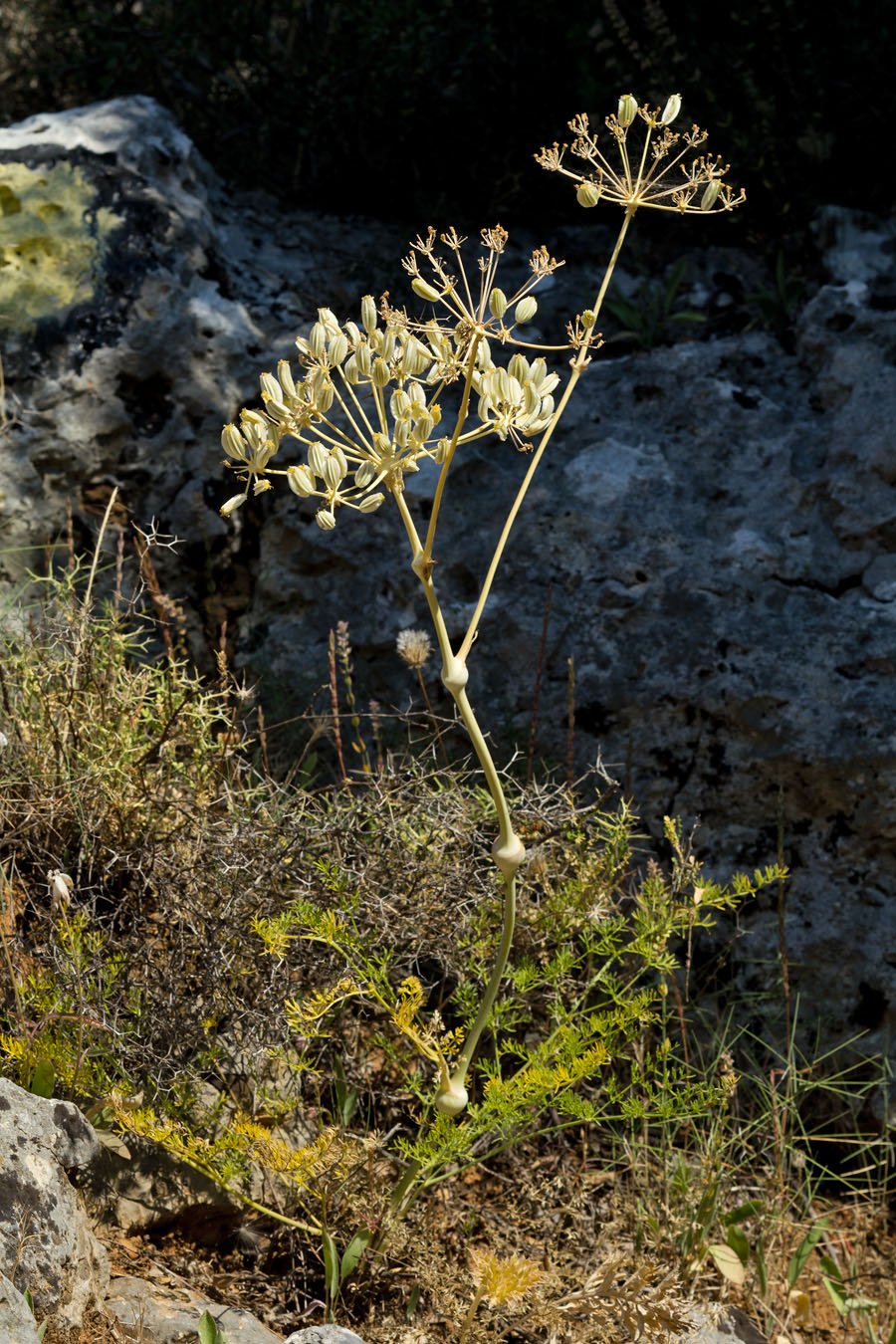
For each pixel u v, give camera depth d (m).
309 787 3.15
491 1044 2.67
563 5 4.24
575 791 3.07
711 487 3.45
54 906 2.33
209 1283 2.20
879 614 3.20
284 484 3.57
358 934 2.34
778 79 4.13
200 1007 2.31
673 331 3.88
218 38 4.57
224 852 2.38
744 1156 2.77
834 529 3.34
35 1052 2.13
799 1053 3.05
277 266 4.12
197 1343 1.96
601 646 3.26
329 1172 2.18
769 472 3.43
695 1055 3.02
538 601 3.33
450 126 4.39
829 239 3.99
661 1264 2.42
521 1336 2.30
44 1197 1.90
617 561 3.31
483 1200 2.60
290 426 1.79
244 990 2.40
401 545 3.44
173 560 3.52
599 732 3.22
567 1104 2.25
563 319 3.96
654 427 3.57
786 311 3.85
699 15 4.18
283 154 4.63
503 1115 2.16
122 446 3.54
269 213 4.46
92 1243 2.00
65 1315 1.87
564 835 2.66
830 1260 2.65
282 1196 2.38
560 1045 2.24
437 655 3.35
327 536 3.48
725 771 3.16
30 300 3.56
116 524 3.51
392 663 3.39
